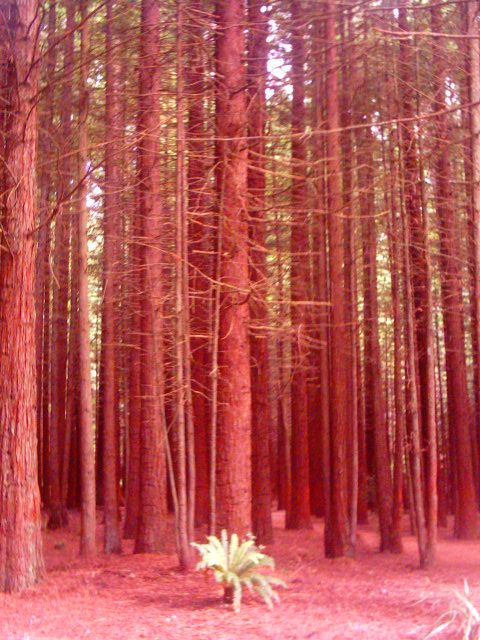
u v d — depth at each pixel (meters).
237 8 12.71
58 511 22.77
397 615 9.29
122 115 15.41
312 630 8.44
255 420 17.06
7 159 11.45
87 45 14.52
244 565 9.57
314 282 17.86
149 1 14.39
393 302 16.33
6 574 10.83
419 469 14.45
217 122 12.62
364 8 12.15
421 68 14.53
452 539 19.84
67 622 9.00
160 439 15.05
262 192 14.48
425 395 16.02
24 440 11.12
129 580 11.37
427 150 15.77
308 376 22.56
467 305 20.38
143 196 14.88
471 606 8.10
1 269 11.30
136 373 18.83
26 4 11.75
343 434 15.93
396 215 15.14
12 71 11.64
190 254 14.11
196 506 20.59
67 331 24.64
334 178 15.18
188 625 8.71
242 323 12.12
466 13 13.92
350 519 16.22
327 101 15.38
